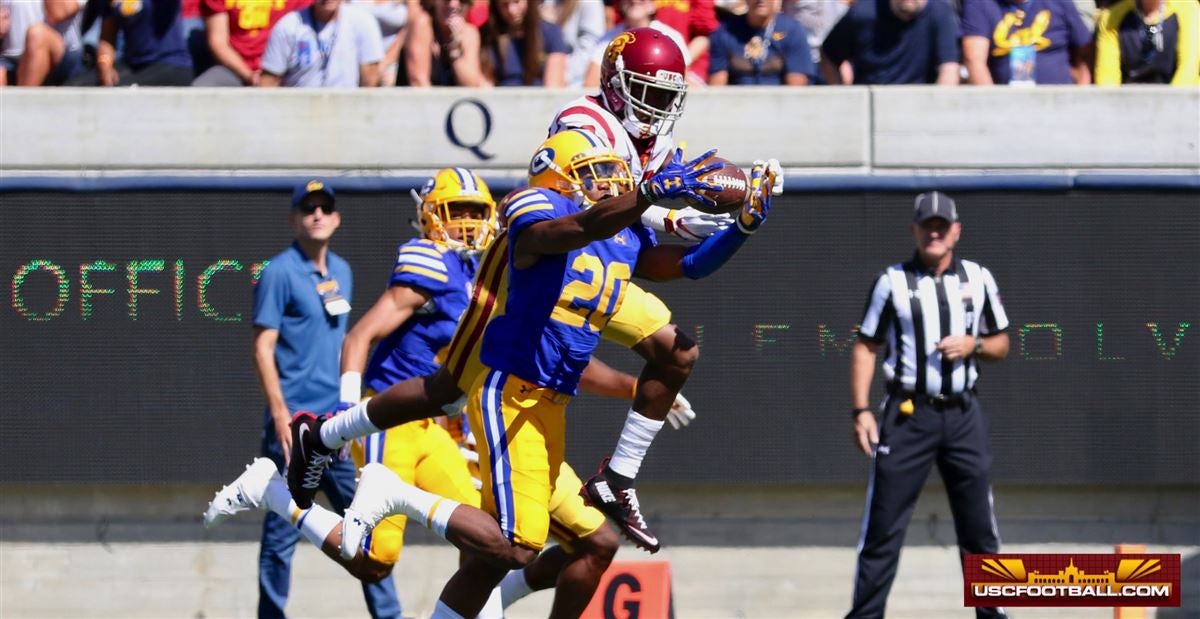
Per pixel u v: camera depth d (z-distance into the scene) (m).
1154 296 26.62
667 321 20.72
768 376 26.70
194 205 26.61
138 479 26.70
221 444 26.64
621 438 21.08
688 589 27.48
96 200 26.59
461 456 23.91
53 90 27.52
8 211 26.58
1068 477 26.73
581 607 21.94
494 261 19.31
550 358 19.06
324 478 24.92
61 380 26.66
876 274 26.56
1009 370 26.75
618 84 19.16
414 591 27.48
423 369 23.61
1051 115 27.42
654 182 16.88
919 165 27.44
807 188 26.56
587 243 17.58
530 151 27.42
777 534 27.50
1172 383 26.67
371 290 26.55
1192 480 26.69
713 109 27.39
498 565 19.62
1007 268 26.66
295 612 27.56
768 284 26.66
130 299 26.61
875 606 25.03
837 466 26.66
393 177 26.94
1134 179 26.58
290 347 25.20
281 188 26.61
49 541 27.56
